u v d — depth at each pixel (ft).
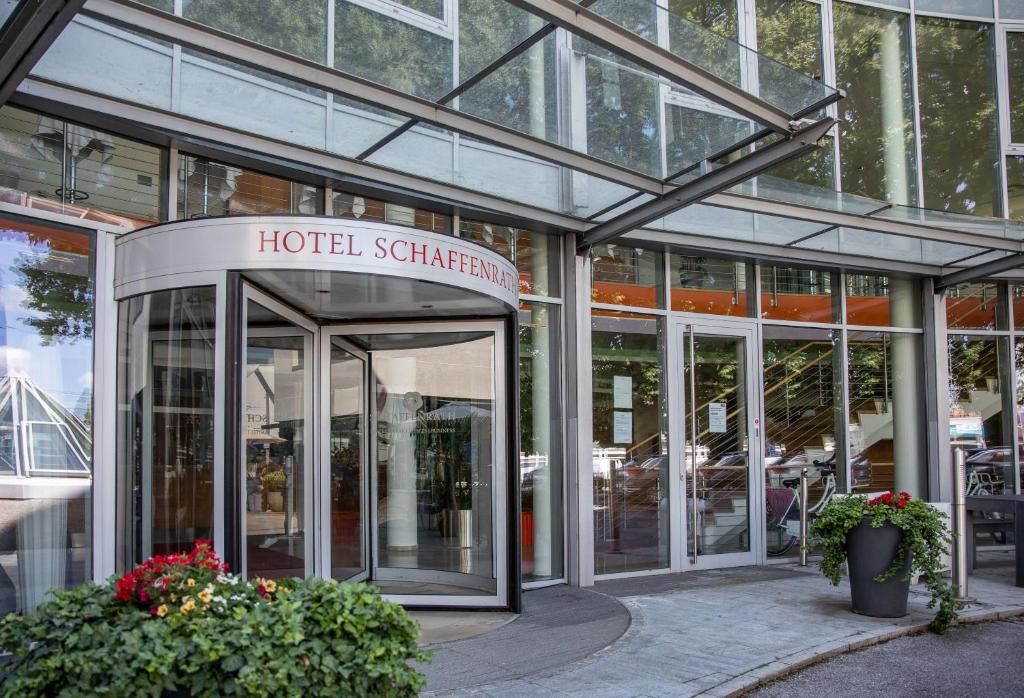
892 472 35.60
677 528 30.35
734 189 25.85
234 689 8.39
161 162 20.31
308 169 22.18
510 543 22.81
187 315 17.95
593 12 15.74
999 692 16.70
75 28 18.19
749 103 18.74
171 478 17.84
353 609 9.21
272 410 20.51
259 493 19.66
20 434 17.66
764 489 32.40
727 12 33.09
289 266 17.72
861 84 36.14
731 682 16.60
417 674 9.53
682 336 31.30
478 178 25.32
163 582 9.43
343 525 23.77
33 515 17.69
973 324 37.83
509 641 19.74
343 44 17.07
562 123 21.57
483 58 17.52
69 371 18.37
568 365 28.09
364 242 18.31
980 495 32.07
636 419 30.01
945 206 37.14
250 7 15.75
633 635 20.36
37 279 18.13
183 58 19.81
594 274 29.71
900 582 22.56
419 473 24.40
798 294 34.24
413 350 24.64
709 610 23.39
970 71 38.27
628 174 22.65
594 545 28.35
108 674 8.46
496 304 22.18
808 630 21.08
